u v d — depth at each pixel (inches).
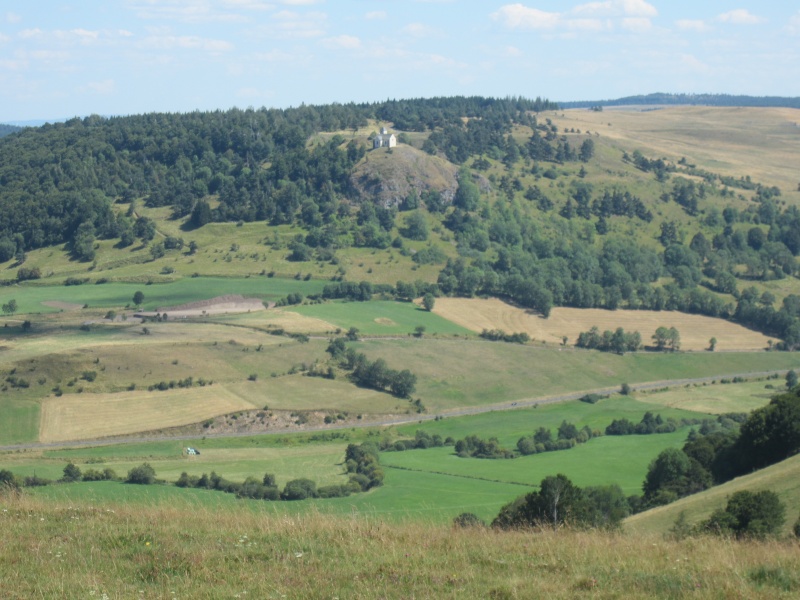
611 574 701.9
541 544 805.9
